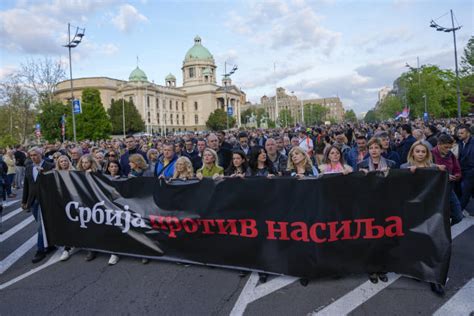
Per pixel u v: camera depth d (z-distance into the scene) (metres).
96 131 51.28
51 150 9.41
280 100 139.00
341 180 3.70
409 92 53.44
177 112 108.56
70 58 24.67
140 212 4.50
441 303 3.36
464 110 59.81
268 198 3.90
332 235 3.70
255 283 3.93
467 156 5.93
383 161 5.00
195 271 4.30
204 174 5.25
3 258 5.30
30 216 8.35
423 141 4.28
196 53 116.00
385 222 3.70
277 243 3.87
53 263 4.83
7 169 11.19
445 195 3.53
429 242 3.55
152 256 4.46
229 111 41.34
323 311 3.29
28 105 43.34
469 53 27.78
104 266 4.60
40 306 3.61
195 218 4.22
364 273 3.82
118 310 3.46
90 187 4.78
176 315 3.33
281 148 8.23
